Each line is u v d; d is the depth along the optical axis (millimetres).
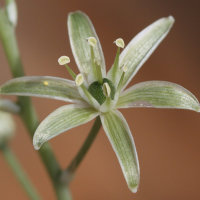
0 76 167
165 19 109
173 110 166
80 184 154
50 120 102
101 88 106
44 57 170
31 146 161
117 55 107
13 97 165
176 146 160
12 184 154
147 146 159
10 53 108
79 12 109
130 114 164
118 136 102
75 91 106
